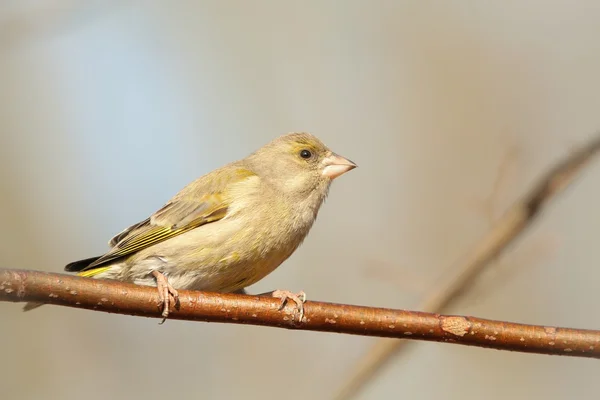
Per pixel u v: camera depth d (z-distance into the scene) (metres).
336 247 16.61
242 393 14.79
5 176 17.03
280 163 10.96
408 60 18.62
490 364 15.36
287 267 16.25
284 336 15.23
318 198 11.02
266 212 10.33
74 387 14.79
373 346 11.48
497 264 10.73
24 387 14.75
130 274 10.18
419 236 16.73
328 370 14.78
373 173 17.58
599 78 17.66
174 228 10.13
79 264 10.59
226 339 15.31
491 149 17.41
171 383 14.88
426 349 15.54
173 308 8.55
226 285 10.27
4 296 7.84
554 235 13.47
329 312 8.71
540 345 8.54
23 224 16.72
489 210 11.07
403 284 12.03
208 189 10.30
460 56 18.41
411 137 17.81
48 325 15.24
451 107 17.97
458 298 10.97
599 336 8.54
